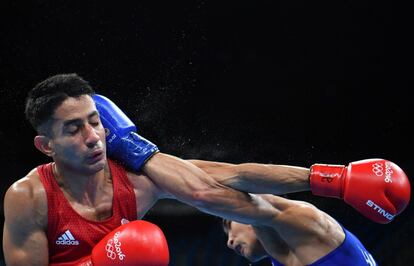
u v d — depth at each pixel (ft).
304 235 25.77
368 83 62.90
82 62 61.05
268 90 63.46
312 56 64.18
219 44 64.69
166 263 20.98
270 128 62.69
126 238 20.75
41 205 21.66
